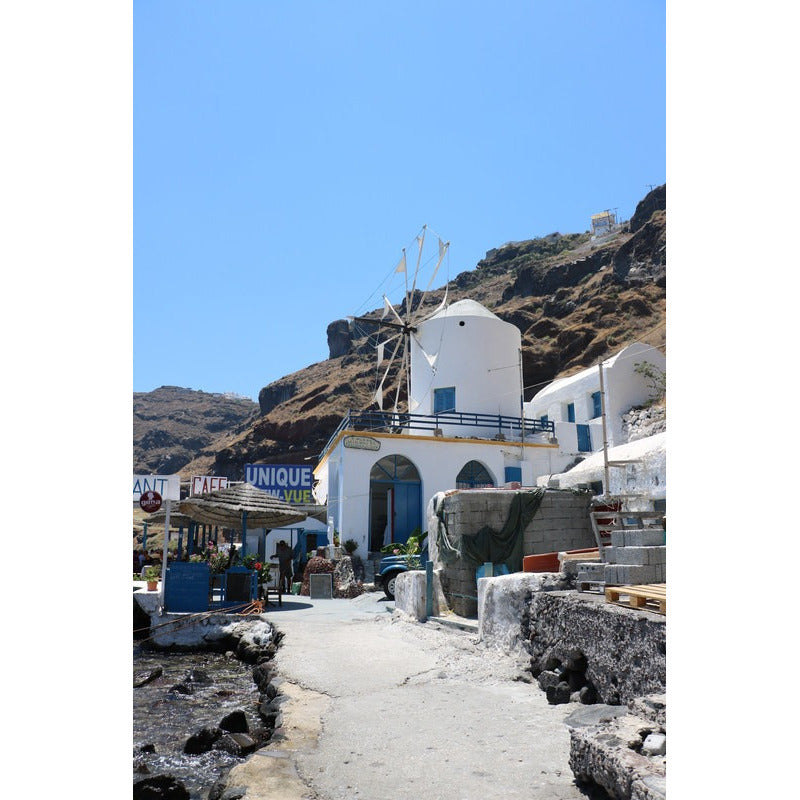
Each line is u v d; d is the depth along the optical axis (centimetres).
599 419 3138
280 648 1167
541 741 586
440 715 689
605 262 9569
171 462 14488
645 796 365
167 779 613
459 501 1327
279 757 566
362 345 11919
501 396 3203
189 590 1598
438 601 1341
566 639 763
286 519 1980
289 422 9388
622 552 780
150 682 1154
